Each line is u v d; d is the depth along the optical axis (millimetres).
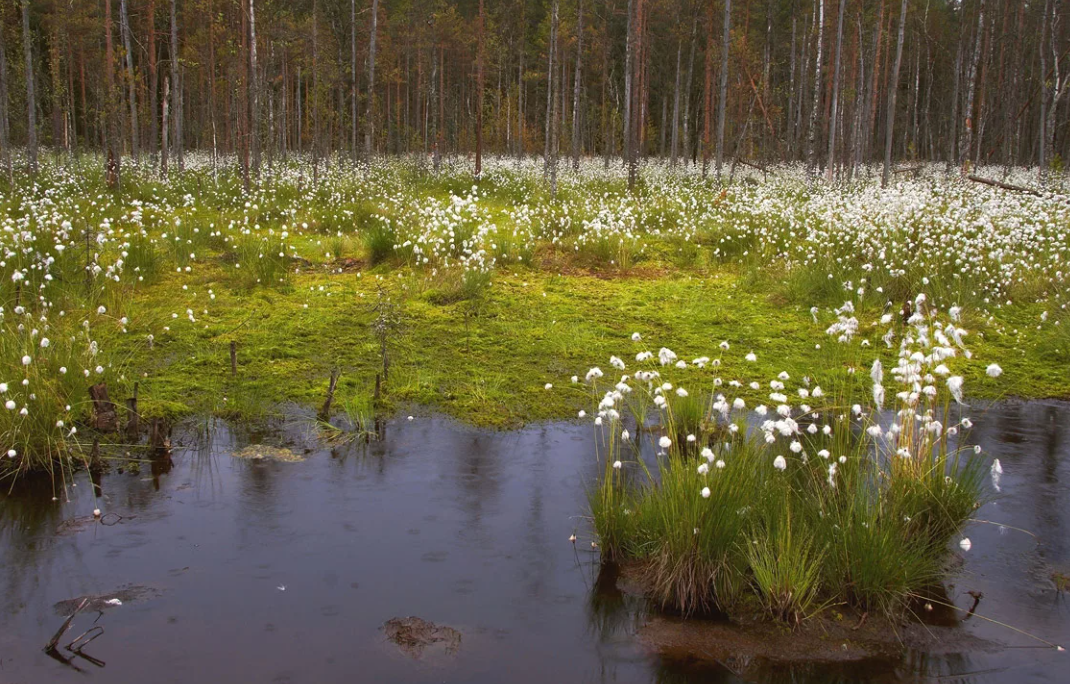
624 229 11484
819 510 3645
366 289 8633
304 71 23078
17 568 3414
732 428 3842
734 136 32375
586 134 42469
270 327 7191
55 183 14484
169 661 2807
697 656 2982
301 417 5305
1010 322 8125
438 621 3115
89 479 4348
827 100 31750
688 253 11047
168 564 3480
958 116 38656
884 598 3338
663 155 39938
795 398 5902
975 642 3115
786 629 3186
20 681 2666
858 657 3014
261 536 3750
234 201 13969
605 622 3184
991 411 5832
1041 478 4613
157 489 4246
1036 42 32375
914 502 3832
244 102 18297
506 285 9172
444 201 15164
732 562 3436
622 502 3877
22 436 4465
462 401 5703
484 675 2805
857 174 23531
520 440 5078
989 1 26953
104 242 8391
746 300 8906
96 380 5328
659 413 5531
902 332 7414
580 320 7910
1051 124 25203
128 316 6957
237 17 21125
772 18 31781
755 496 3670
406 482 4406
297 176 17453
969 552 3805
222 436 4980
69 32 24656
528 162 26938
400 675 2781
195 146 37656
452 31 31859
